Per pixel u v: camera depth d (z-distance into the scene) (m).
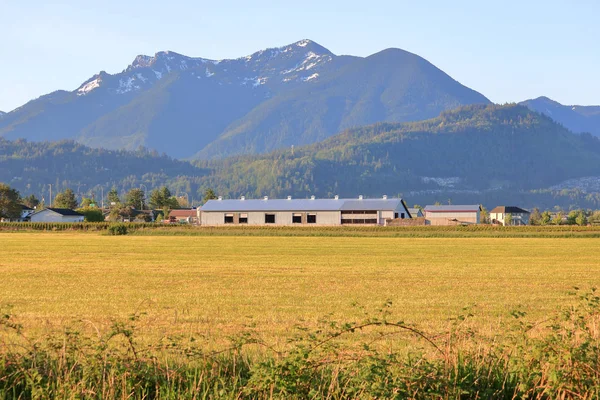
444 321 21.64
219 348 16.17
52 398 11.63
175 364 13.26
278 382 11.55
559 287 31.86
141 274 38.25
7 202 159.75
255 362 13.02
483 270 40.78
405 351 15.02
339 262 46.91
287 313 23.64
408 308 24.92
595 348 12.15
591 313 13.60
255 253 56.53
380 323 13.05
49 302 26.50
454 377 11.99
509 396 12.16
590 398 11.42
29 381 11.64
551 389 11.62
